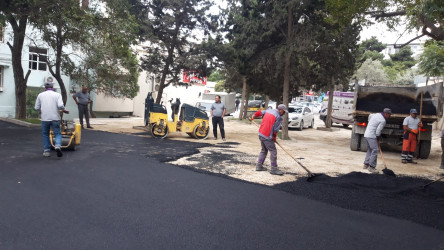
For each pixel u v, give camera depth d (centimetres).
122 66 1828
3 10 1136
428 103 1123
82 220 396
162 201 481
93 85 1948
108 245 337
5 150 768
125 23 1237
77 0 1243
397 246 378
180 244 348
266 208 481
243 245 355
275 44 1380
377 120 798
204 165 741
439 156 1182
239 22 1343
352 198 559
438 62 1473
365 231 418
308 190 591
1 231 355
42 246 327
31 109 2028
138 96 2702
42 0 1148
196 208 461
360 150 1191
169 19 1249
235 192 551
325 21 1227
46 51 2067
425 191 632
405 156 978
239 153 938
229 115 3067
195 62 1312
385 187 648
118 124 1578
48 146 728
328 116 2072
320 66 1398
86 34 1301
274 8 1258
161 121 1143
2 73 1989
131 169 661
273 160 701
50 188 507
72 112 2231
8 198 453
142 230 377
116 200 473
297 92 1619
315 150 1138
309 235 394
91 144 929
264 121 703
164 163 738
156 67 1428
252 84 1592
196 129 1195
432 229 438
